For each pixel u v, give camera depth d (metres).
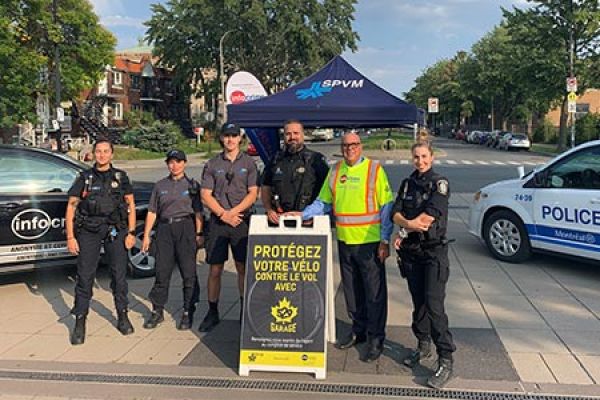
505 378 4.16
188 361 4.58
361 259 4.56
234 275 7.24
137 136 39.88
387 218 4.50
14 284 6.91
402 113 6.59
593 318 5.40
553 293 6.17
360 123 6.73
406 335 5.07
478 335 5.00
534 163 27.66
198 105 68.12
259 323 4.31
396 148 36.91
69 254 6.61
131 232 5.32
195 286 5.42
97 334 5.21
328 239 4.39
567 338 4.91
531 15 36.22
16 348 4.89
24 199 6.29
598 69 35.62
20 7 27.17
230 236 5.20
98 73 33.75
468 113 65.38
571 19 34.16
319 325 4.25
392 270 7.29
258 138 8.20
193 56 48.69
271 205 5.02
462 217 11.03
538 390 3.97
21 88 27.81
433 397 3.93
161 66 54.34
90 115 46.53
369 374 4.30
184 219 5.37
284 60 49.16
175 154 5.36
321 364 4.21
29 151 6.54
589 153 6.70
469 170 23.25
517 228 7.35
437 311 4.12
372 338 4.54
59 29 27.98
